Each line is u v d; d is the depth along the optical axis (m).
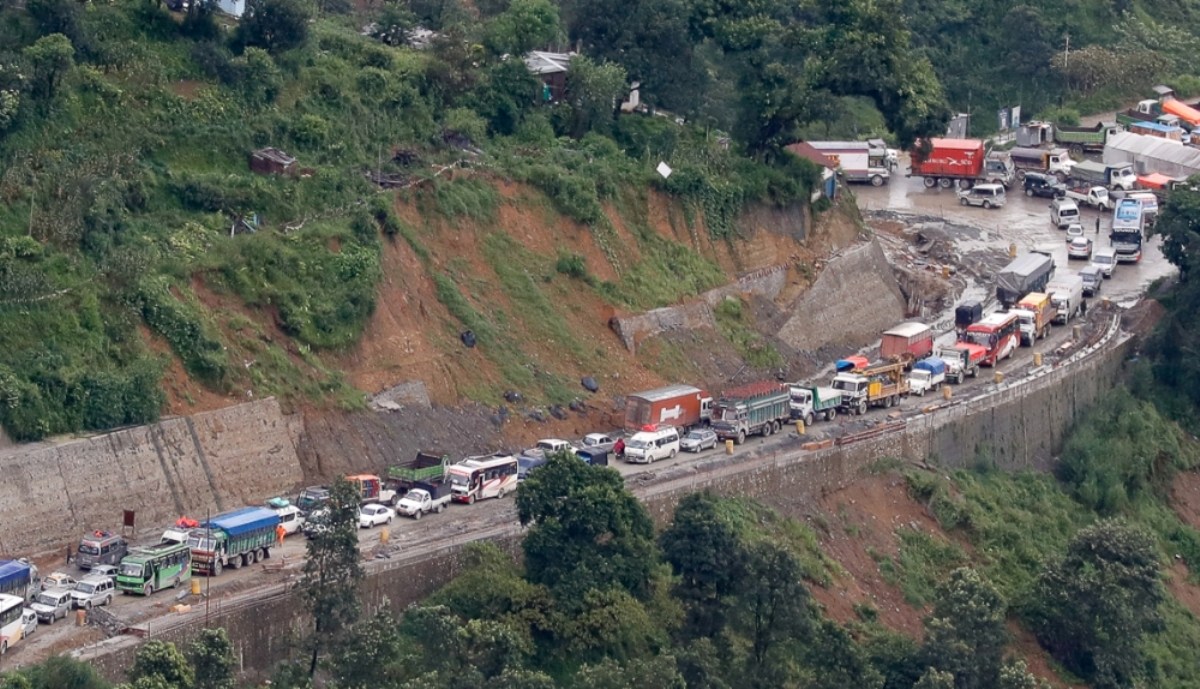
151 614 169.62
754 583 191.88
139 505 190.88
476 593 186.25
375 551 188.50
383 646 166.50
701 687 180.38
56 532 183.50
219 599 173.75
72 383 192.50
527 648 182.62
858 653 191.50
